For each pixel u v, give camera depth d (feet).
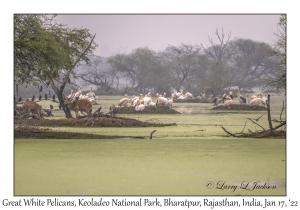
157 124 253.24
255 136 193.26
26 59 218.18
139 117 330.75
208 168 121.60
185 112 394.52
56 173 115.75
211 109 437.58
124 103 384.27
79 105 271.49
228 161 131.75
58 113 355.15
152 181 107.45
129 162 130.21
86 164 127.44
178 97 620.49
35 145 164.76
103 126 243.40
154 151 151.02
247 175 113.39
